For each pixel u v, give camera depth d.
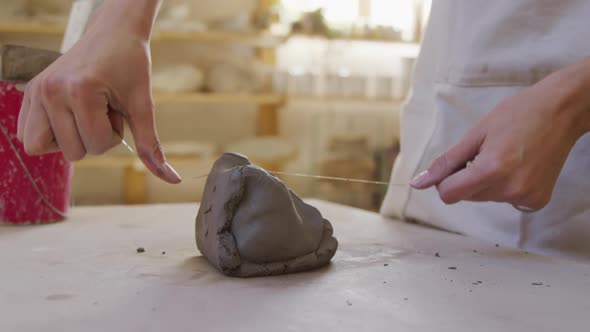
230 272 0.61
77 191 2.34
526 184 0.64
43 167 0.83
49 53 0.82
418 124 0.91
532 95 0.65
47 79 0.63
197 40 2.27
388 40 2.40
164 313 0.53
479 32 0.81
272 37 2.23
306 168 2.65
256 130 2.56
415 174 0.88
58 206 0.86
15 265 0.64
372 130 2.70
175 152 2.09
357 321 0.52
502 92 0.80
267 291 0.58
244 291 0.58
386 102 2.39
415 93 0.92
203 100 2.12
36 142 0.65
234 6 2.46
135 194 2.27
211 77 2.19
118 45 0.64
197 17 2.42
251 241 0.61
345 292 0.58
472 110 0.82
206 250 0.65
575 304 0.56
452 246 0.75
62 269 0.63
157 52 2.36
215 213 0.63
